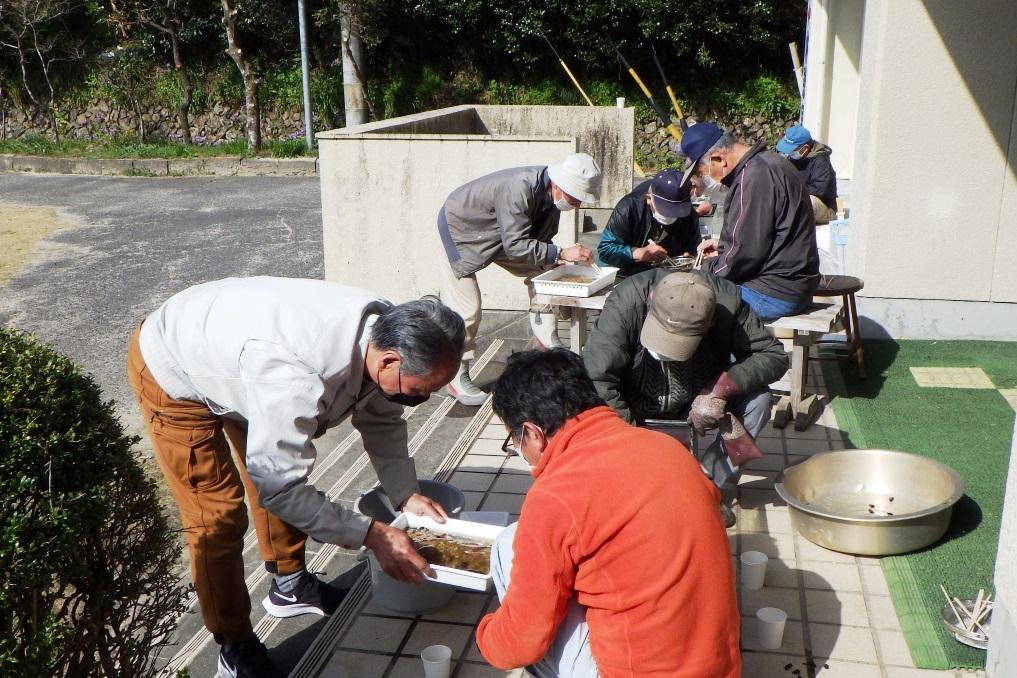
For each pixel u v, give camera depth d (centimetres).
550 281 474
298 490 259
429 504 310
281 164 1571
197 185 1455
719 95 1814
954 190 558
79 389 225
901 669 280
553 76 1886
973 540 346
